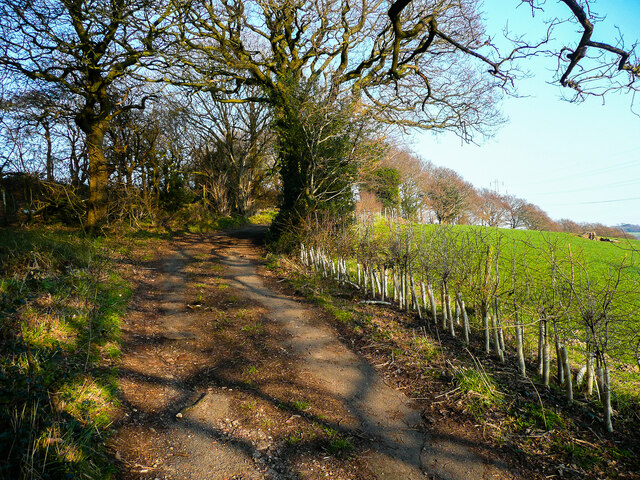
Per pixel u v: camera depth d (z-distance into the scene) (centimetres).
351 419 481
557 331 545
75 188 1684
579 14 451
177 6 1290
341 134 1484
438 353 645
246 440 423
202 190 3167
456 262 792
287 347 695
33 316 563
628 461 390
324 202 1544
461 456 412
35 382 361
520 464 397
